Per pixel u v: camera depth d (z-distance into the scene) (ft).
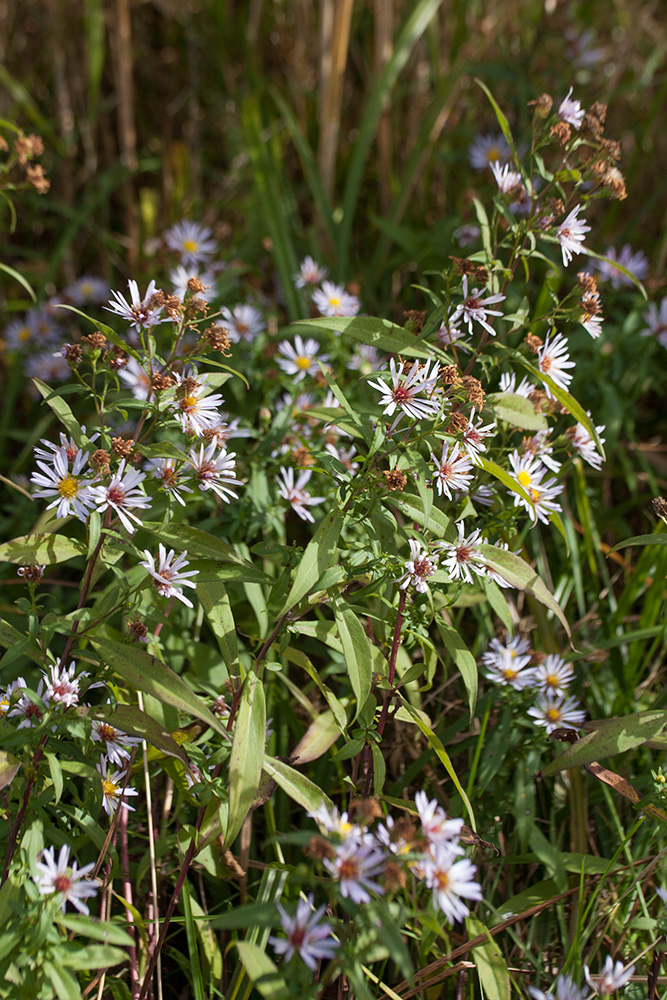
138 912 2.66
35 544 2.60
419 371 2.65
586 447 2.89
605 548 3.31
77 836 2.70
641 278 3.59
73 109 4.67
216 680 2.93
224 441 2.87
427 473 2.60
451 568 2.66
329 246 4.00
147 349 2.69
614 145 2.77
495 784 2.91
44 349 3.64
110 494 2.57
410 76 4.48
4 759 2.52
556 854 2.79
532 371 2.75
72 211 3.98
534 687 2.89
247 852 2.80
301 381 3.18
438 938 2.75
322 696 3.05
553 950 2.79
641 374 3.43
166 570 2.60
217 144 4.75
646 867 2.73
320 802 2.59
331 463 2.61
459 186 4.21
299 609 2.67
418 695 2.90
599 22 4.76
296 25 4.50
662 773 2.73
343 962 2.39
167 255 3.76
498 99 4.31
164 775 2.89
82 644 2.69
